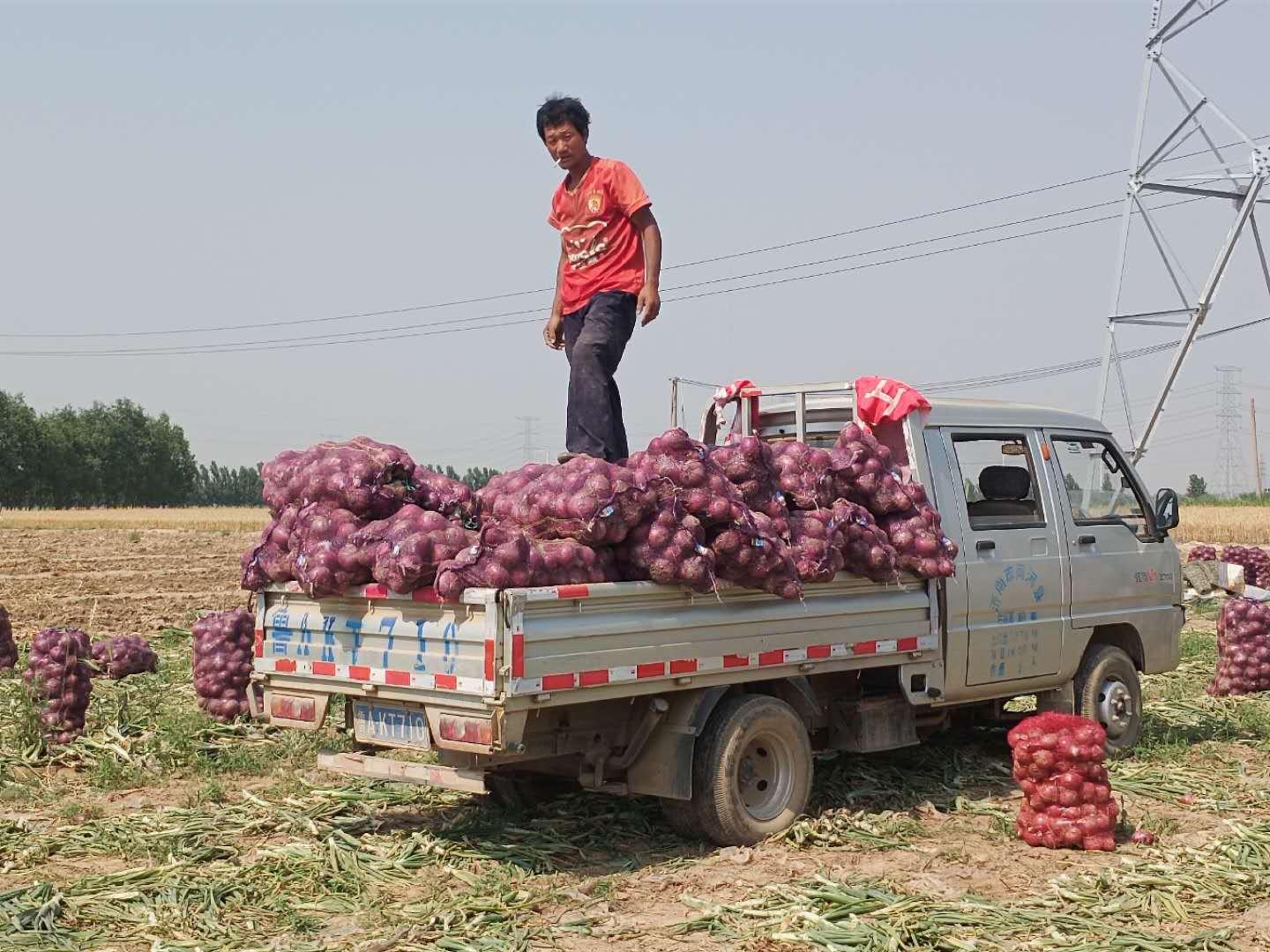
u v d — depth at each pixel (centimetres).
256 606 743
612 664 648
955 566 860
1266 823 759
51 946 548
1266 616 1306
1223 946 550
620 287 823
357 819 760
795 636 749
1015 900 622
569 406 830
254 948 546
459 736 623
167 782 883
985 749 992
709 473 688
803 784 752
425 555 632
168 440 12975
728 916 591
